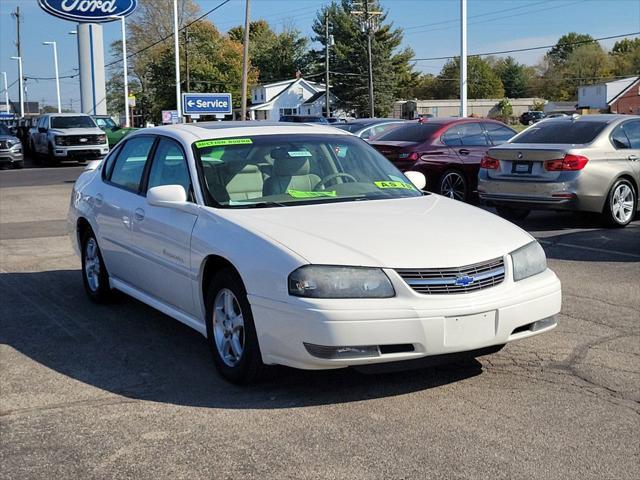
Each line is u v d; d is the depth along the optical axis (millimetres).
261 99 88562
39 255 9266
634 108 82625
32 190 18422
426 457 3568
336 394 4402
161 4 78375
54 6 41406
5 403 4344
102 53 43219
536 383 4559
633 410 4133
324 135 5855
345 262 4027
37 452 3699
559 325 5809
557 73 124938
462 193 12977
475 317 4102
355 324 3904
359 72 81375
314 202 5043
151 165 5785
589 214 10805
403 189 5551
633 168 10406
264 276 4141
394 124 17016
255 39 111000
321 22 94000
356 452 3629
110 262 6238
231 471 3459
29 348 5418
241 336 4504
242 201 4988
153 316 6297
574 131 10539
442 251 4203
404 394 4391
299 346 3994
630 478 3354
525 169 10281
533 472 3412
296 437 3809
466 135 13109
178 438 3828
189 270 4840
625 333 5594
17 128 36906
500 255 4336
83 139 28484
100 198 6344
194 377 4754
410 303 3986
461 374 4723
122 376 4793
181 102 36438
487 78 123375
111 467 3527
